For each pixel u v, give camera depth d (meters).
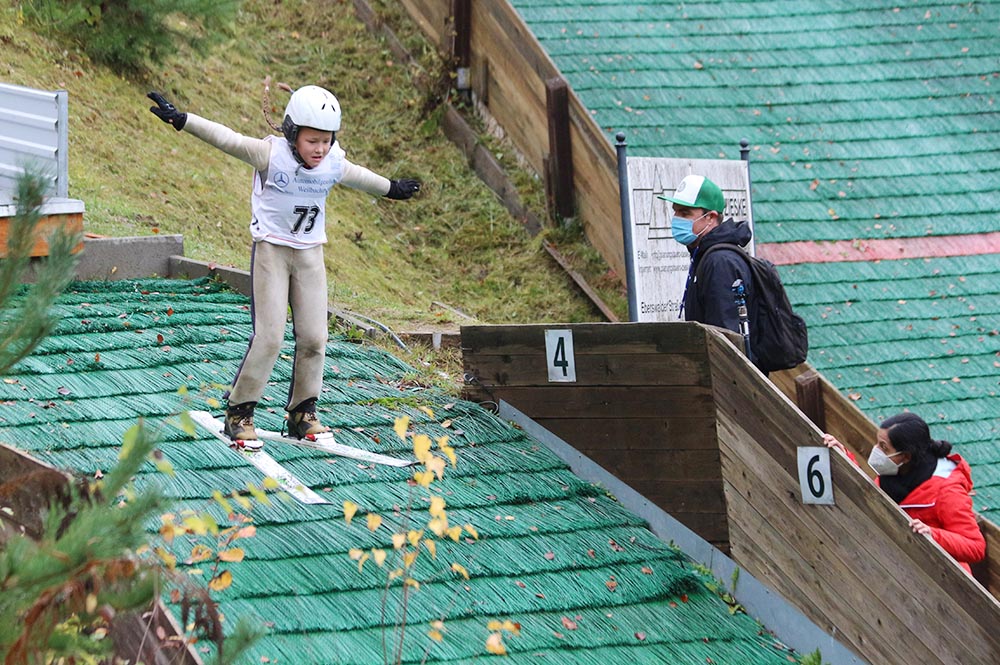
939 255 41.00
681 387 22.95
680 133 43.09
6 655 11.08
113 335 26.25
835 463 21.16
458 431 24.59
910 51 49.09
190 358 25.86
